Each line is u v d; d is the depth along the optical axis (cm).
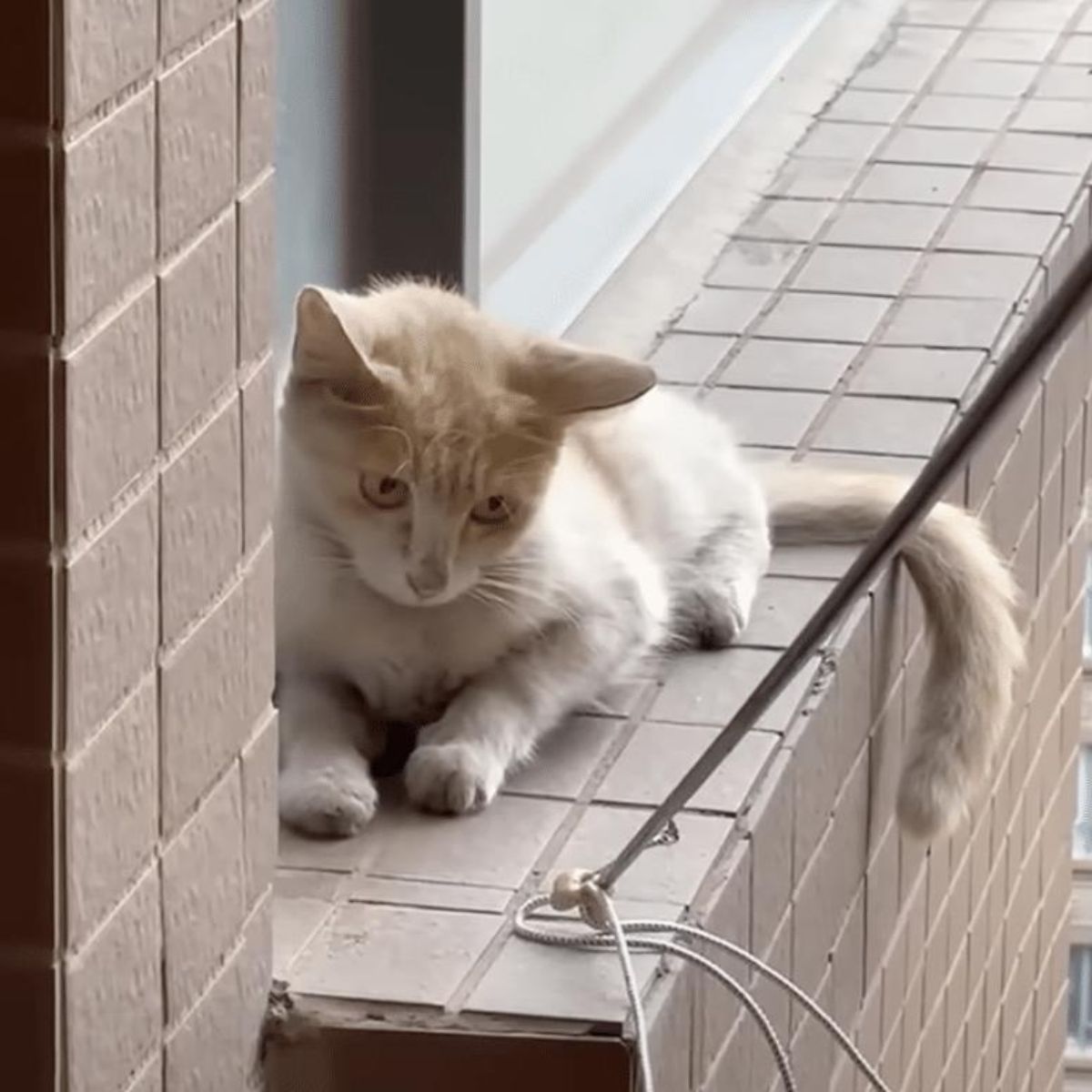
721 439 302
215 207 172
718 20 457
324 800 234
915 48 488
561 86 365
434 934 217
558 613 252
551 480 254
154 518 168
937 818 278
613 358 249
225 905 192
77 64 147
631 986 201
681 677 269
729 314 366
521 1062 204
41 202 148
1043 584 388
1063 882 461
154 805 174
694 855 230
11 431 152
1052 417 377
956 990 365
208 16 167
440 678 254
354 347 238
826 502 301
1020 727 384
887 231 397
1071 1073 521
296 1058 207
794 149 432
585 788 245
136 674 168
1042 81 470
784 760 248
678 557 282
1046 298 381
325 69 290
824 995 273
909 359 351
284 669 257
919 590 298
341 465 241
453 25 296
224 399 179
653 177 402
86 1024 167
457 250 305
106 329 156
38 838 159
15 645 156
